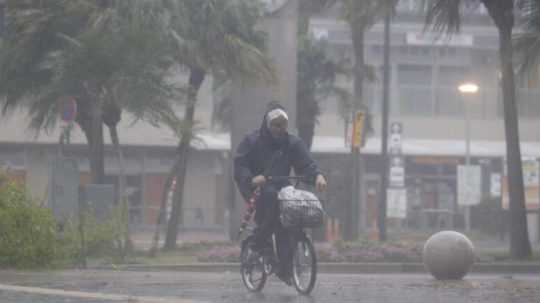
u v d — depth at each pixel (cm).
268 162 2488
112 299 2355
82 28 5700
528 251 5638
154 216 11588
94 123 5597
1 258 3512
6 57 5750
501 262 5353
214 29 5778
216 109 9394
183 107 5822
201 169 12188
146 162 11631
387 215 8631
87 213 4334
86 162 10669
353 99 8206
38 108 5675
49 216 3641
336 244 5291
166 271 4316
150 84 5241
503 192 9744
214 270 4634
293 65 6869
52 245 3619
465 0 5591
